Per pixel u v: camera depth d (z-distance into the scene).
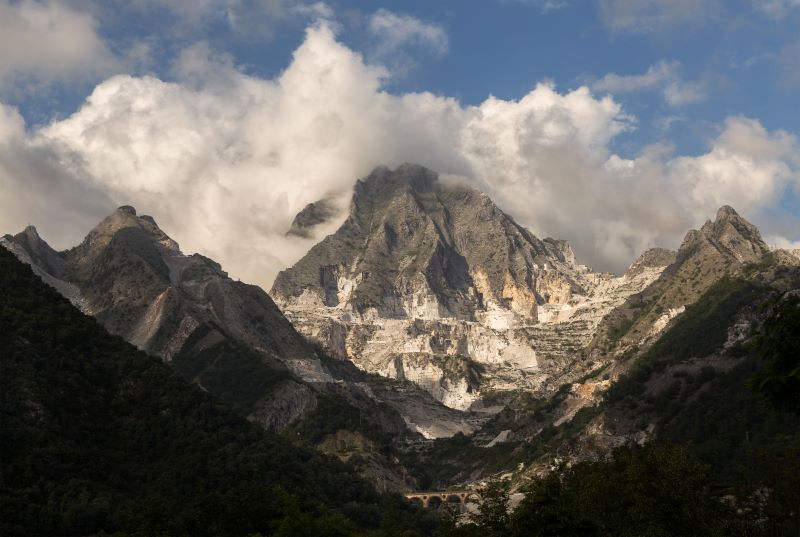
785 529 164.00
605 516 186.88
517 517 170.25
